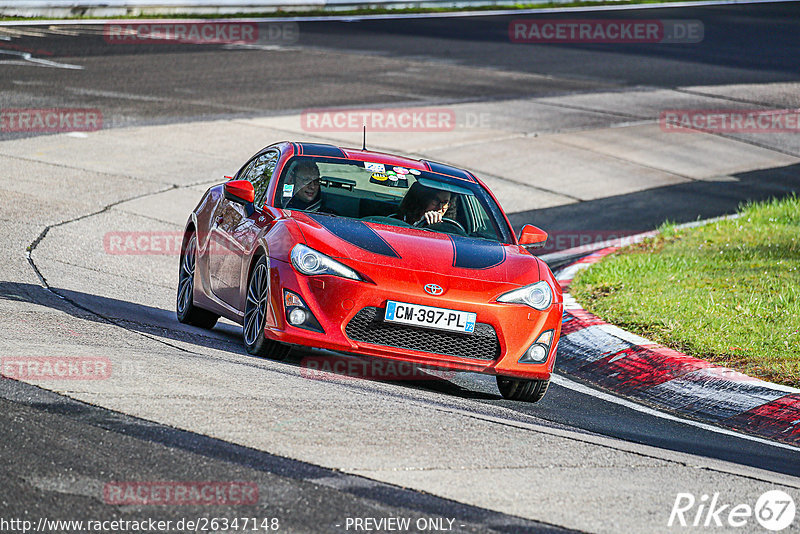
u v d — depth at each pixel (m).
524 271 26.09
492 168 64.19
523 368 24.88
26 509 14.41
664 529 16.08
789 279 38.50
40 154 57.78
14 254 37.00
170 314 32.69
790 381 27.81
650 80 100.12
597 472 18.77
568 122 78.81
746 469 20.84
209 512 14.85
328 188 28.30
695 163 69.44
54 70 84.12
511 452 19.38
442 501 16.20
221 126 69.38
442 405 22.95
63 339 24.53
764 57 118.50
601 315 34.91
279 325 24.25
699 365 28.75
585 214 55.78
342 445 18.39
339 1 141.12
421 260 25.14
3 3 112.12
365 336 24.12
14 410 18.42
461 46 116.88
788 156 73.06
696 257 43.66
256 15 132.25
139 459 16.69
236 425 18.83
